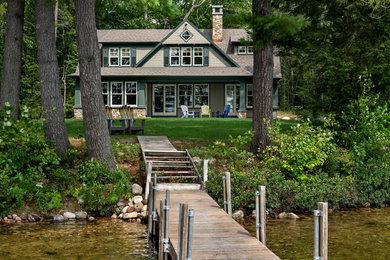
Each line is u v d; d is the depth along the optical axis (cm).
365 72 1514
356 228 1030
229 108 3216
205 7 4528
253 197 1203
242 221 1125
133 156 1448
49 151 1184
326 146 1370
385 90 1681
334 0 1823
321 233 548
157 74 3158
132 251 831
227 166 1379
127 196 1209
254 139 1460
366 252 830
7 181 1112
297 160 1295
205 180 1227
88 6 1233
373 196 1328
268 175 1273
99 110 1270
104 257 791
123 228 1029
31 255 798
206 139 1714
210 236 767
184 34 3238
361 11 1738
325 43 1830
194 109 3425
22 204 1138
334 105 1650
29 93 3353
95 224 1072
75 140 1585
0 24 2856
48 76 1337
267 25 791
